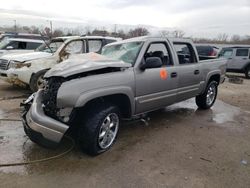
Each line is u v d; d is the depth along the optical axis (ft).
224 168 11.26
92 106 11.79
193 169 11.07
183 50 17.70
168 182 10.03
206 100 20.63
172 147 13.24
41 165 10.91
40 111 10.84
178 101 17.07
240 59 47.78
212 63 20.25
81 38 26.35
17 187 9.36
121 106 13.51
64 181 9.84
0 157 11.43
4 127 15.12
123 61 13.76
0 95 23.41
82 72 11.18
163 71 15.08
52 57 24.25
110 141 12.67
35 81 23.06
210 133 15.48
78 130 11.77
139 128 15.96
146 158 11.92
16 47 39.73
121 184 9.79
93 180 9.98
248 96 28.63
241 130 16.24
